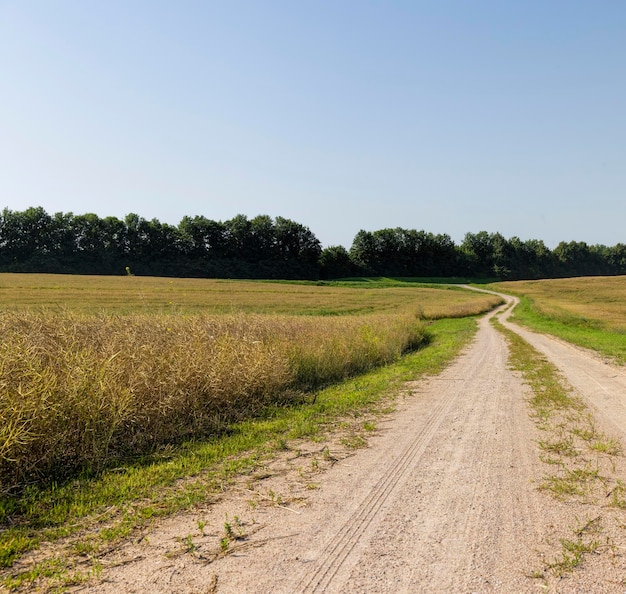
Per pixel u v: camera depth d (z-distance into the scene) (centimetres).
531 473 535
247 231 13225
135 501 467
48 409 555
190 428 723
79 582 321
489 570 330
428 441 675
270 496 474
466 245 16400
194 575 327
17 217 11331
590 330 3347
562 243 17700
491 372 1348
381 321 2267
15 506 451
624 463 565
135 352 803
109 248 11794
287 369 1076
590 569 331
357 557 350
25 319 994
